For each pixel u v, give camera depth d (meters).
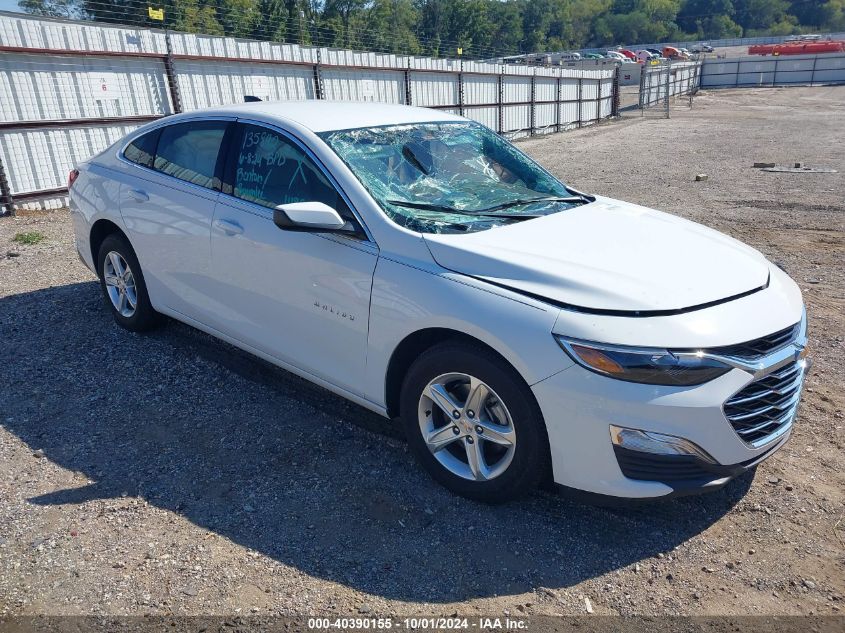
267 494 3.35
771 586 2.82
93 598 2.68
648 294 2.95
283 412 4.11
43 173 10.55
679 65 50.44
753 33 146.88
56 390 4.31
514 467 3.05
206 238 4.20
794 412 3.27
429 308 3.15
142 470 3.52
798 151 18.20
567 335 2.83
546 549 3.02
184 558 2.91
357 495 3.36
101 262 5.21
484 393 3.10
